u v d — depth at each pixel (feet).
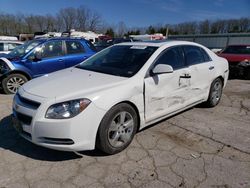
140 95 10.69
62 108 8.84
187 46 14.10
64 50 21.84
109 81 10.33
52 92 9.45
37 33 86.53
